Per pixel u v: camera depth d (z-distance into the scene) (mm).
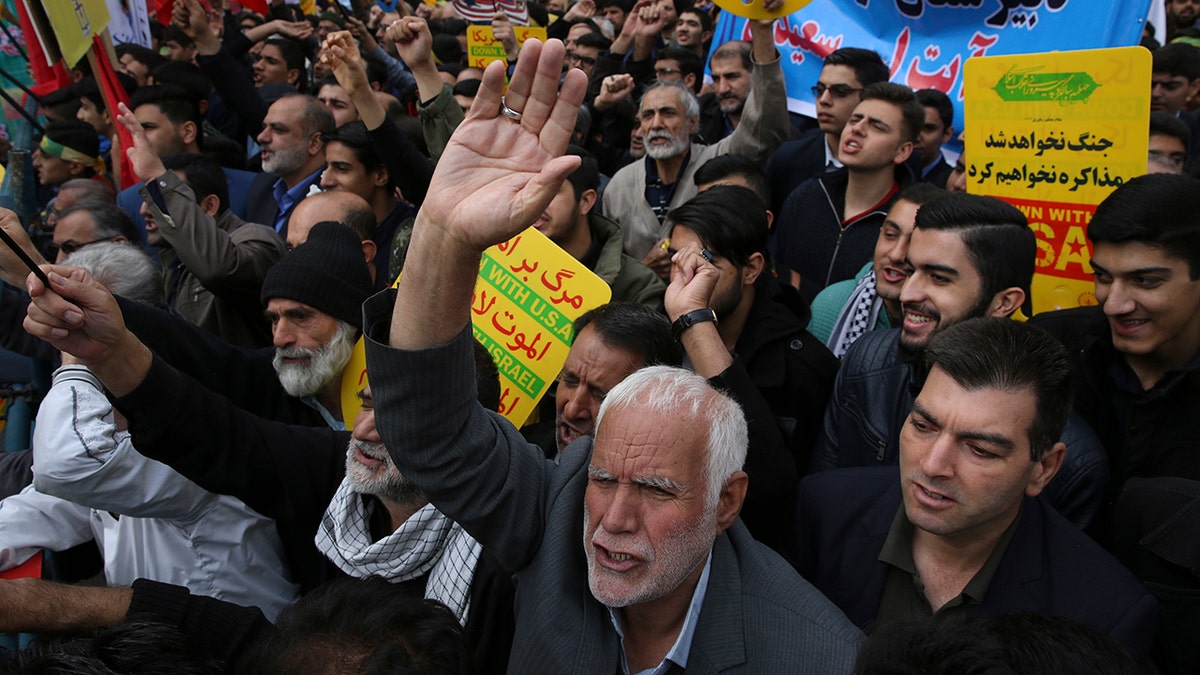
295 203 5289
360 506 2166
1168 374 2256
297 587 2473
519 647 1672
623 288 3660
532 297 3059
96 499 2127
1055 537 1851
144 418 2016
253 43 7902
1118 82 2754
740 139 4691
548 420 3293
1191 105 5508
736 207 2930
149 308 2721
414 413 1558
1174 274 2182
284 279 2711
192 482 2176
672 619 1644
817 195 4277
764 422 2289
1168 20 6891
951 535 1826
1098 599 1746
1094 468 2188
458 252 1448
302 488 2258
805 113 5746
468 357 1573
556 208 3473
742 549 1729
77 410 2143
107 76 4414
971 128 3137
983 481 1703
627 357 2438
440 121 4242
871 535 2008
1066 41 4289
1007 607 1781
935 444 1736
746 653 1598
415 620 1462
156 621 1689
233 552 2316
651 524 1528
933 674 1158
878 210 4070
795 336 3023
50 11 3125
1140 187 2230
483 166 1460
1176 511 1905
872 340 2756
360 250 2939
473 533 1722
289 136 5242
